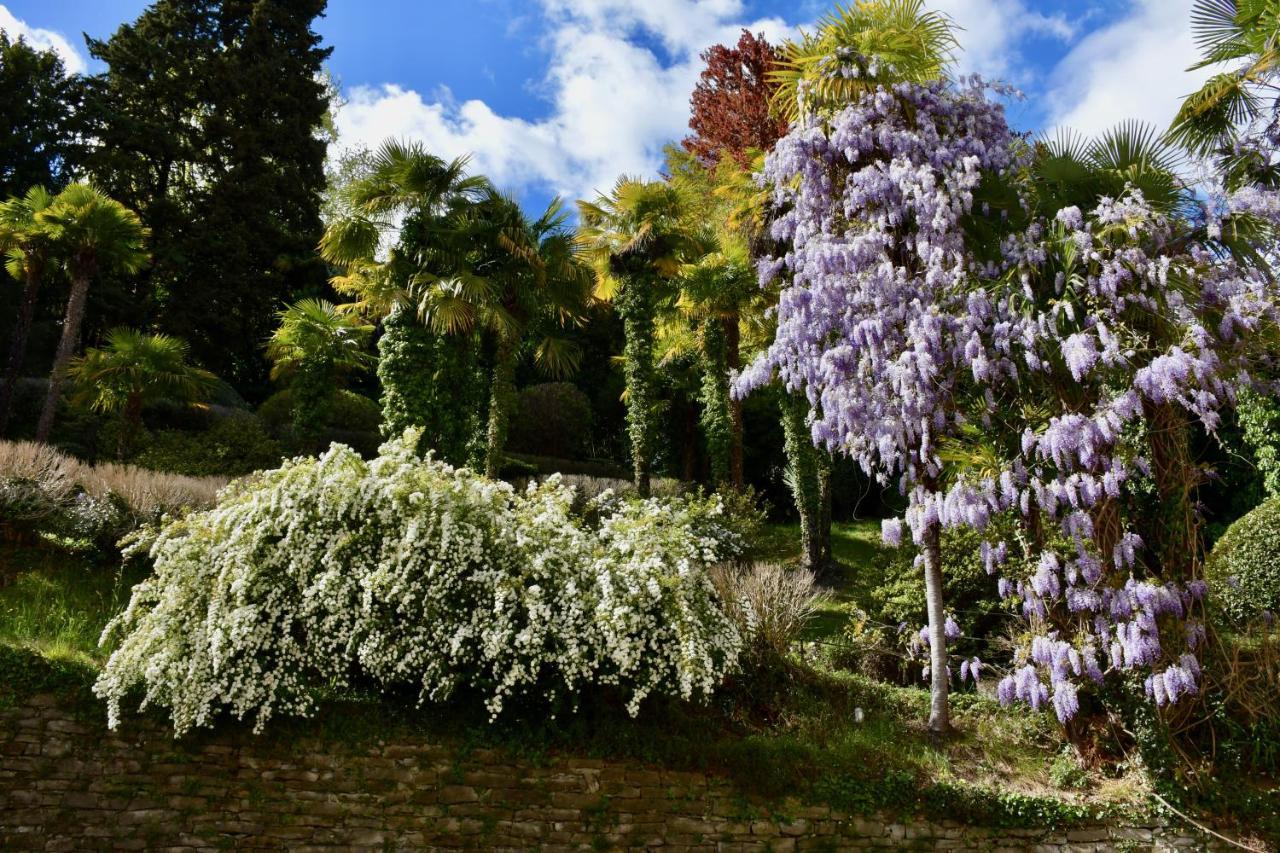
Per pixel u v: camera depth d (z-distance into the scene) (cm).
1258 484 1071
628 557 588
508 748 531
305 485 555
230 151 2139
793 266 658
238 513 553
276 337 1402
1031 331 567
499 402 1192
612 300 1497
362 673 555
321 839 500
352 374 2075
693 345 1648
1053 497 554
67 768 491
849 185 644
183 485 847
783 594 744
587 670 527
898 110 652
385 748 521
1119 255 562
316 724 521
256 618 520
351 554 549
